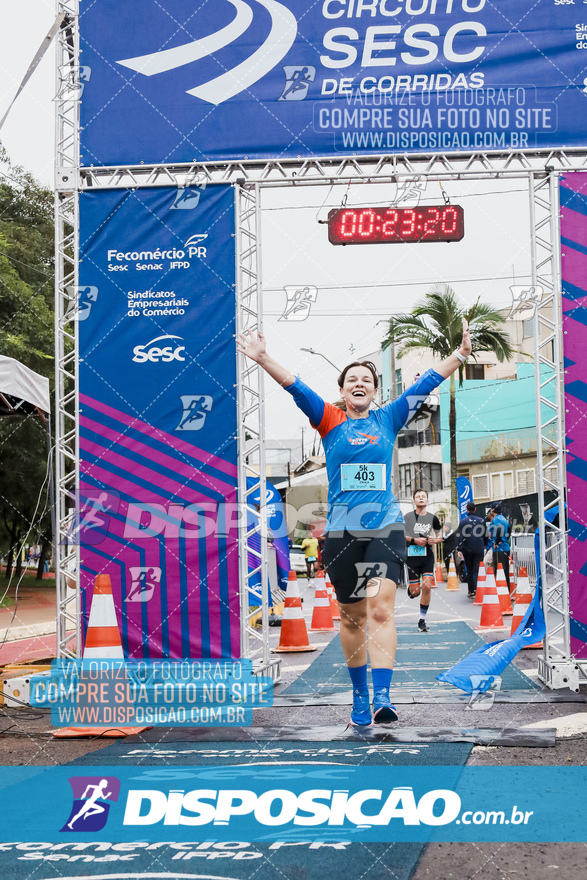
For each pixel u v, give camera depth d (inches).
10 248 764.0
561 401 286.5
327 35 294.7
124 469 294.5
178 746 204.1
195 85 297.7
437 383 224.8
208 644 287.0
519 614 431.5
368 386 221.3
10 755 200.4
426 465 1349.7
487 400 1279.5
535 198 291.1
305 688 281.3
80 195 300.0
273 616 530.3
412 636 414.3
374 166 295.6
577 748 189.9
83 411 297.1
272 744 202.7
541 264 292.7
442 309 1038.4
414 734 206.2
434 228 295.4
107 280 298.5
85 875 122.6
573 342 286.2
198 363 294.2
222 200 296.2
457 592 762.8
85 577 292.5
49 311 757.3
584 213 287.3
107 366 297.0
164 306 296.2
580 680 276.5
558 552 315.3
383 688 213.3
